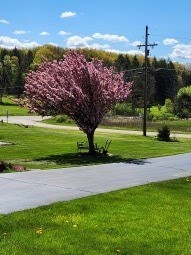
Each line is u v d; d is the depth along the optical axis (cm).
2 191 1277
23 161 2303
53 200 1177
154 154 2558
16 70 15600
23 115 9331
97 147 2867
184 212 1109
